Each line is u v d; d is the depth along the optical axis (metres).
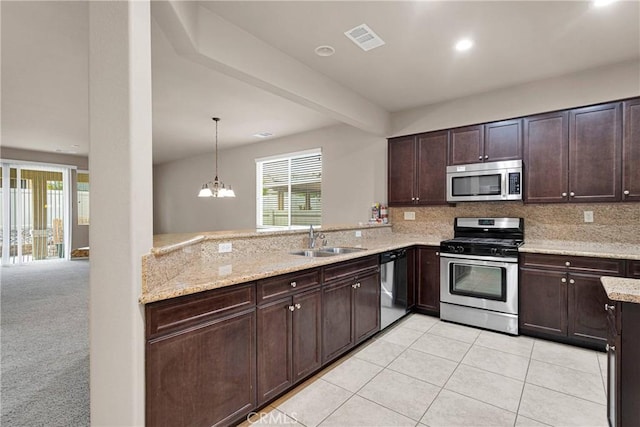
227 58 2.29
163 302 1.44
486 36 2.53
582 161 3.12
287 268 2.07
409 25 2.38
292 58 2.85
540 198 3.33
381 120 4.16
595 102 3.05
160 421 1.42
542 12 2.22
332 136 5.00
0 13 2.21
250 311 1.85
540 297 3.05
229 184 6.75
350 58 2.88
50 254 7.52
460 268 3.48
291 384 2.13
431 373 2.44
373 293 3.03
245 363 1.82
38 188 7.36
